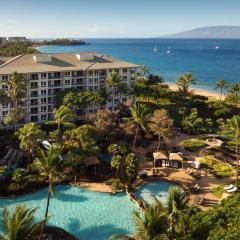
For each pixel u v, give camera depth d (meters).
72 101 114.25
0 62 125.12
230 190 78.50
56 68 124.44
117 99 136.38
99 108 129.12
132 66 141.88
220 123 123.88
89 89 132.50
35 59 126.75
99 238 61.81
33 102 120.81
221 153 102.50
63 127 110.12
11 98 103.81
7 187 75.69
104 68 133.88
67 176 81.00
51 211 69.50
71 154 81.50
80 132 85.94
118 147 87.94
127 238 49.97
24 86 104.25
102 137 100.62
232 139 116.00
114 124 102.75
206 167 92.88
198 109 147.75
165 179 84.88
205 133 121.50
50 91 124.06
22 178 77.81
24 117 116.25
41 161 56.06
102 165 90.00
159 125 98.69
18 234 45.75
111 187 80.00
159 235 46.12
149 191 79.56
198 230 51.56
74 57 138.38
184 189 80.25
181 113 131.38
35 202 72.69
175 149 103.44
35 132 81.75
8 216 48.56
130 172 79.50
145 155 98.88
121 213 69.94
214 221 53.59
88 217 68.06
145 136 110.81
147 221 47.66
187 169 90.31
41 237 58.22
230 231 48.16
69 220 66.81
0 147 96.19
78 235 62.44
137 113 94.12
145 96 163.00
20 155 91.12
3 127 112.12
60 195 76.00
